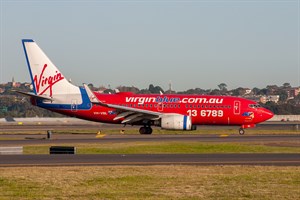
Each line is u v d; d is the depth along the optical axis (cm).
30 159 10331
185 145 13062
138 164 9544
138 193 6712
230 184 7325
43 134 18688
